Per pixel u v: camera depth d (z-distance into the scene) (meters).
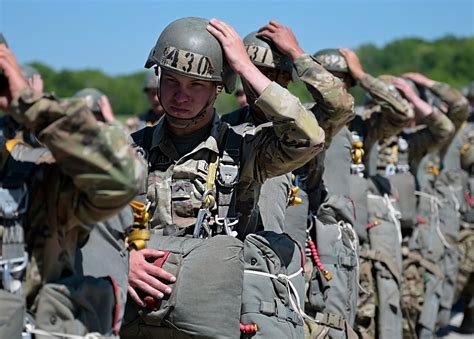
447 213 11.62
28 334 4.22
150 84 11.68
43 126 4.12
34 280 4.26
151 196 5.61
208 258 5.20
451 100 11.29
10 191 4.23
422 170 10.78
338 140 7.69
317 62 6.55
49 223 4.27
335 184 7.63
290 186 6.18
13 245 4.21
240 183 5.60
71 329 4.19
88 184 4.09
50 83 64.25
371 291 8.41
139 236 5.03
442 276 9.73
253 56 6.61
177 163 5.61
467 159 13.16
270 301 5.48
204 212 5.52
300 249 5.81
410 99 10.00
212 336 5.15
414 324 9.56
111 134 4.08
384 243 8.69
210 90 5.56
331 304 7.07
